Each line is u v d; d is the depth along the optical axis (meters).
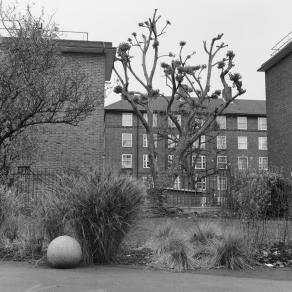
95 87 19.83
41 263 7.74
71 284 6.39
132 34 25.58
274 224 9.20
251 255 8.02
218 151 45.00
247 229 8.59
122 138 55.47
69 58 20.31
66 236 7.68
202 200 18.23
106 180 7.92
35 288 6.16
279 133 27.80
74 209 7.71
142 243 8.61
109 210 7.71
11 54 12.74
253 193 8.98
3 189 10.56
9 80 12.47
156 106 53.41
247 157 56.84
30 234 8.56
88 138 20.31
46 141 19.36
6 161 15.70
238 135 57.69
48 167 19.62
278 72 28.09
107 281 6.59
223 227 8.93
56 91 13.17
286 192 9.58
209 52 26.97
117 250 7.93
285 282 6.73
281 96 27.66
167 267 7.58
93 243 7.75
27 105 12.92
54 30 13.59
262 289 6.29
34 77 12.70
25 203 10.22
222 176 14.03
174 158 24.48
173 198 18.11
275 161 28.22
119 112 56.00
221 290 6.21
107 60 22.50
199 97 30.31
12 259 8.11
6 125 13.25
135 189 8.06
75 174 8.61
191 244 8.33
